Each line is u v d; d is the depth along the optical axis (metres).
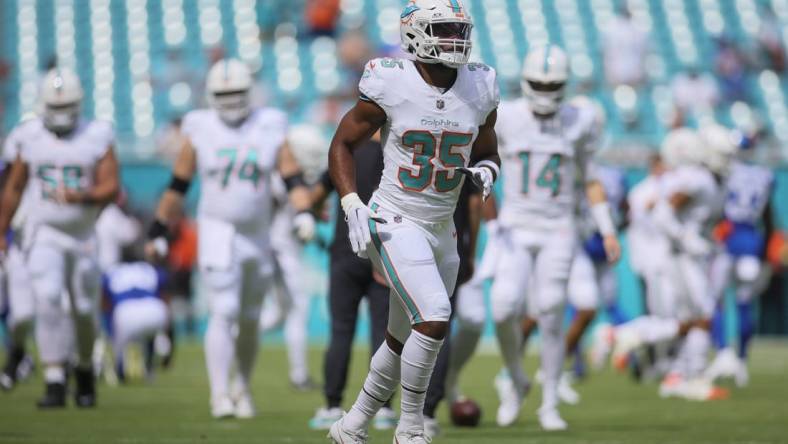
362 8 77.50
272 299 37.59
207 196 27.64
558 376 25.78
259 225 27.80
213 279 27.34
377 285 24.73
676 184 36.28
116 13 76.56
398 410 29.78
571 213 26.20
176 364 46.91
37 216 29.34
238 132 27.66
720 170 36.25
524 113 25.81
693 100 73.44
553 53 25.50
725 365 39.66
